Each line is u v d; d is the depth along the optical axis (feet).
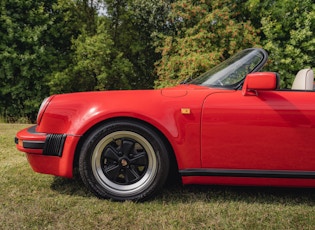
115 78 47.26
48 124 8.05
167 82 43.39
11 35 39.22
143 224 6.68
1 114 41.50
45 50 41.73
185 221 6.84
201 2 44.75
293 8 41.86
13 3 40.73
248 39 41.14
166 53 44.83
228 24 42.42
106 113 7.68
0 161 11.75
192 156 7.73
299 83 9.70
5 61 39.55
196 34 43.98
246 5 44.47
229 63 9.07
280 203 7.98
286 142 7.59
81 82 46.24
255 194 8.64
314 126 7.53
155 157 7.86
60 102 8.13
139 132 7.79
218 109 7.64
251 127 7.59
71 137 7.84
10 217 6.89
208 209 7.49
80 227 6.49
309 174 7.65
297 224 6.81
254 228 6.59
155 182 7.85
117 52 46.96
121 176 8.54
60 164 7.99
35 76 42.63
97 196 7.99
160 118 7.63
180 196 8.39
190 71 40.06
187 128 7.67
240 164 7.71
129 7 49.49
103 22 45.14
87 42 43.27
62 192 8.48
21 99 42.98
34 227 6.48
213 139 7.66
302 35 39.58
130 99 7.89
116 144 8.16
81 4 47.62
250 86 7.47
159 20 50.67
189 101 7.77
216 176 7.77
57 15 44.37
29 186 8.90
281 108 7.57
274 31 41.47
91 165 7.88
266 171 7.70
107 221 6.75
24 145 8.13
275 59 39.99
